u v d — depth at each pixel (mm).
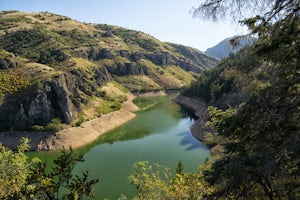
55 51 191875
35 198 9203
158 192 21672
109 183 59281
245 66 10695
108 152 83188
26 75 128500
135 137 99562
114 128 115938
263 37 9406
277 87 9211
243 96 11180
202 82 161500
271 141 9398
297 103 8703
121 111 137000
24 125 100250
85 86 149375
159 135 100000
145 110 155750
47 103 104812
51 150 90312
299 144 7684
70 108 108062
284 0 8078
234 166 8727
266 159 8367
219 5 8094
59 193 45125
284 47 9062
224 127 10312
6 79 121062
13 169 10727
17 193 9148
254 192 9750
